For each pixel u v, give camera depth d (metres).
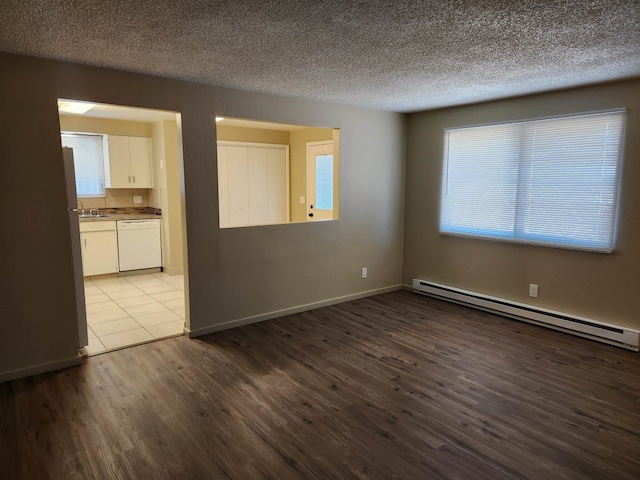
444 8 2.07
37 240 3.06
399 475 2.10
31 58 2.90
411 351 3.63
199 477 2.08
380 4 2.03
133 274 6.42
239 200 7.03
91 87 3.15
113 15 2.17
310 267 4.72
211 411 2.68
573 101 3.87
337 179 4.86
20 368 3.09
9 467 2.15
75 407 2.71
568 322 4.00
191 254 3.83
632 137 3.55
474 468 2.16
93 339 3.84
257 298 4.32
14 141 2.91
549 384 3.05
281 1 1.99
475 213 4.77
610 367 3.33
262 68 3.20
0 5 2.02
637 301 3.64
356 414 2.66
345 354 3.57
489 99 4.40
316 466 2.17
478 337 3.96
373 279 5.38
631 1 1.98
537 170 4.18
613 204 3.70
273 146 7.29
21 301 3.04
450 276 5.12
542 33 2.43
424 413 2.67
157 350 3.62
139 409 2.70
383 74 3.37
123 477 2.08
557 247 4.09
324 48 2.71
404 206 5.58
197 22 2.27
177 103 3.58
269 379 3.12
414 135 5.35
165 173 6.18
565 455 2.26
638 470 2.14
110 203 6.62
